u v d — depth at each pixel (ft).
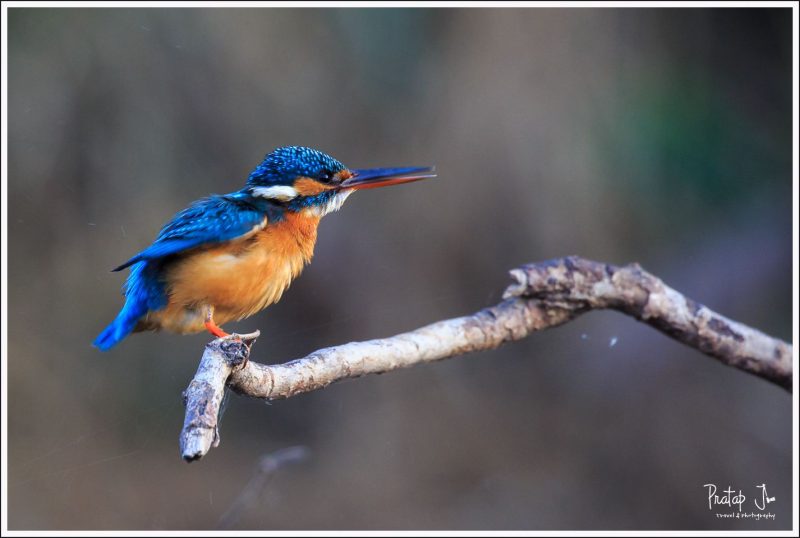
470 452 42.96
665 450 41.63
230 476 42.52
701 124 40.22
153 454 41.91
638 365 43.04
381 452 43.27
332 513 41.50
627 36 40.16
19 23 37.86
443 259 40.55
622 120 39.86
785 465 40.27
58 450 40.45
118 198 39.34
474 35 39.55
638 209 40.14
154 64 38.99
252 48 39.19
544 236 39.81
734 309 40.01
